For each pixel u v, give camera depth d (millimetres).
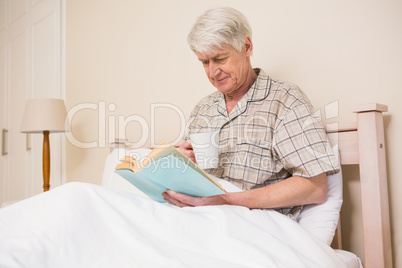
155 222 773
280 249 756
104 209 768
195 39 1106
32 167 2846
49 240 658
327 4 1280
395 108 1111
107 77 2244
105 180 1584
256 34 1498
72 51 2523
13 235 661
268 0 1456
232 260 720
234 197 981
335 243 1133
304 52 1342
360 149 1069
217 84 1185
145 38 2012
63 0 2617
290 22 1385
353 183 1205
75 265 641
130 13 2113
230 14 1097
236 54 1128
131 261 667
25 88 2998
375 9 1160
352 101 1211
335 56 1256
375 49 1159
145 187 968
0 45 3422
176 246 736
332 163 978
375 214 1025
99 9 2324
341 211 1233
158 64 1929
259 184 1122
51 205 732
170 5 1878
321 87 1292
